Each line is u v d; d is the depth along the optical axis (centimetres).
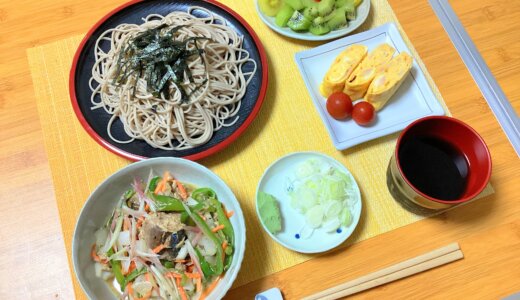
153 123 44
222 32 47
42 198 41
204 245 36
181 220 36
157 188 38
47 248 39
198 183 39
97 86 45
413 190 34
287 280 37
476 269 37
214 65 46
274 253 38
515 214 39
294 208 39
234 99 44
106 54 46
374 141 43
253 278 37
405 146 38
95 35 46
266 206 38
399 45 45
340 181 39
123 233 37
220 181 36
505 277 36
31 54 47
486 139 41
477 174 35
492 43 46
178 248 36
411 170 37
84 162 42
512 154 41
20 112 45
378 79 42
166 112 44
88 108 44
